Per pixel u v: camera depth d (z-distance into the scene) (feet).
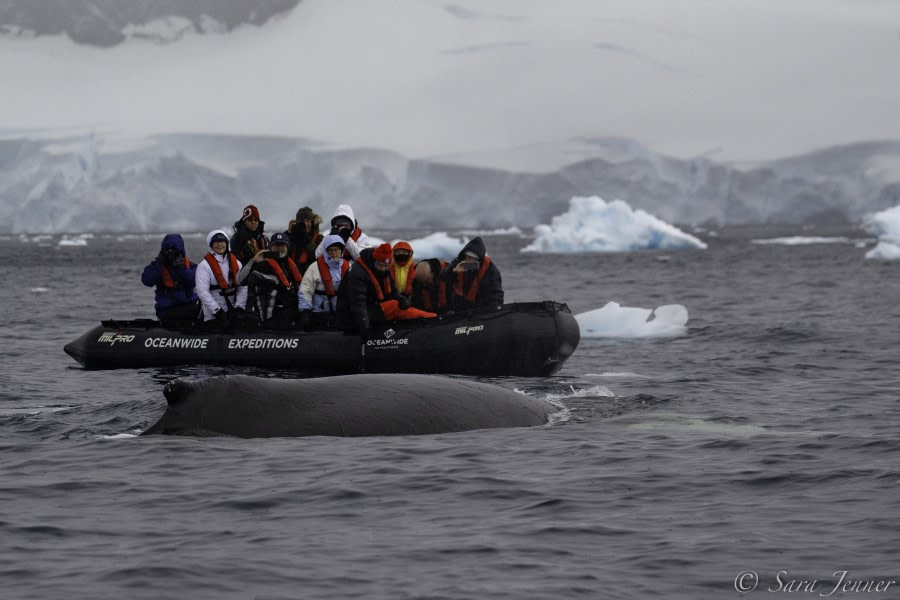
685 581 57.52
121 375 142.92
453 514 70.69
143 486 76.74
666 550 62.69
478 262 155.33
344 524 68.23
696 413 110.01
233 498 73.77
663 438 94.79
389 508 71.92
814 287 363.15
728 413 110.32
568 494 75.56
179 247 159.63
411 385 97.55
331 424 90.79
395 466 82.02
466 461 84.02
